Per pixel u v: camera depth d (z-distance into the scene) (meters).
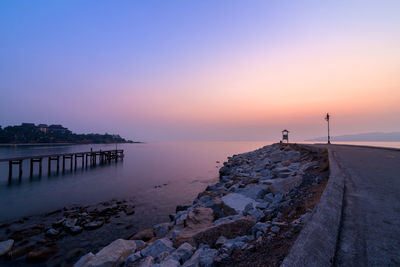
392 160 12.06
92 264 5.38
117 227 12.45
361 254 2.81
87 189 23.38
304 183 8.59
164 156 75.69
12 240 10.36
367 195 5.41
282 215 5.64
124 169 40.38
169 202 17.86
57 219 14.17
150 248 5.80
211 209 8.38
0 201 18.92
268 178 12.39
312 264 2.44
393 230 3.48
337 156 13.30
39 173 35.41
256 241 4.05
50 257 9.21
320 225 3.36
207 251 4.43
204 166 44.12
